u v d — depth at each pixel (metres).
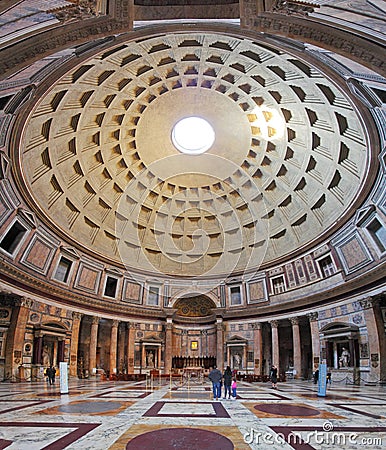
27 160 22.84
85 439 5.95
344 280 25.53
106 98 24.72
